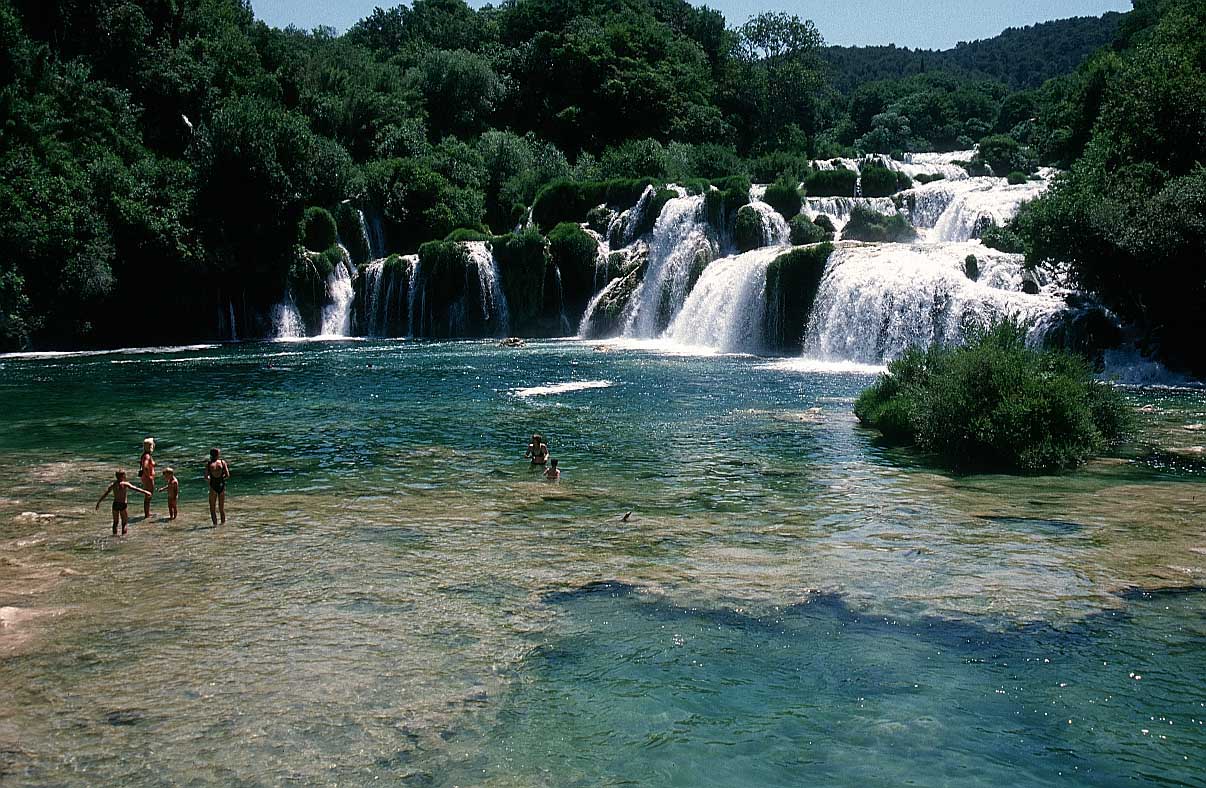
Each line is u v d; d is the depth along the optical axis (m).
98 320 57.09
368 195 70.38
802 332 45.25
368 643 10.84
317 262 64.19
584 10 115.00
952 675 9.92
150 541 15.10
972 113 156.12
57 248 53.06
